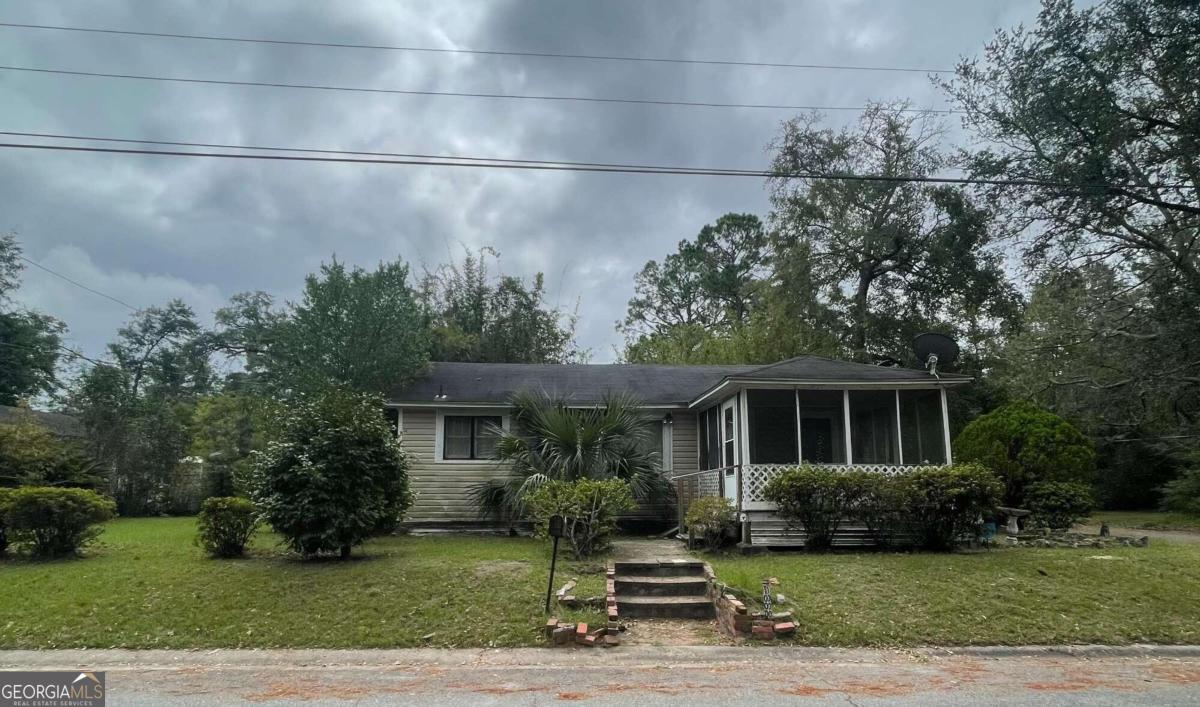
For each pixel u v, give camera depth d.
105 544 13.46
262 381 25.20
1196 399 16.95
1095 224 15.12
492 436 17.11
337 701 6.04
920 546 12.62
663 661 7.37
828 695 6.20
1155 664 7.38
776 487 12.55
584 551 11.35
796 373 14.19
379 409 12.54
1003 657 7.60
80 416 24.77
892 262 30.58
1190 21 13.02
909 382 14.01
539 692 6.29
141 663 7.29
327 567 10.43
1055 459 15.51
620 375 19.66
